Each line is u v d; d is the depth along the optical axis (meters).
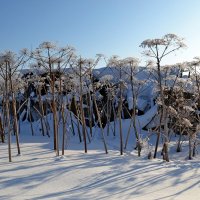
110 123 28.06
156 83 20.61
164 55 15.54
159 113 20.89
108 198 9.70
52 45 16.25
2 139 21.34
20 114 31.88
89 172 12.51
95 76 26.66
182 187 11.02
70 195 9.88
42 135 26.72
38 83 22.91
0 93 21.70
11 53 15.17
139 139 18.41
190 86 21.48
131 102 28.62
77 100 26.59
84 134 18.06
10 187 10.58
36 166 13.40
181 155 20.88
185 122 19.88
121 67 18.92
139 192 10.39
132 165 14.08
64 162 14.27
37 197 9.60
